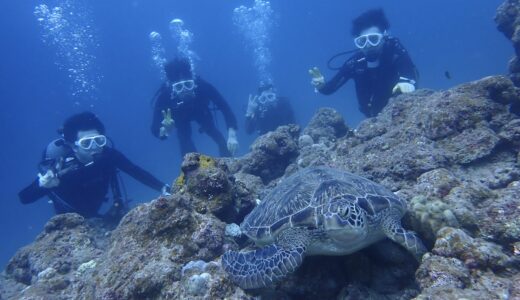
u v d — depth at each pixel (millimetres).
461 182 783
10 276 1316
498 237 625
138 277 722
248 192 1077
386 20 2088
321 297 716
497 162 915
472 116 995
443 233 616
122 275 741
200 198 948
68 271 1117
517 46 1669
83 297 784
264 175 1495
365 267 726
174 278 732
